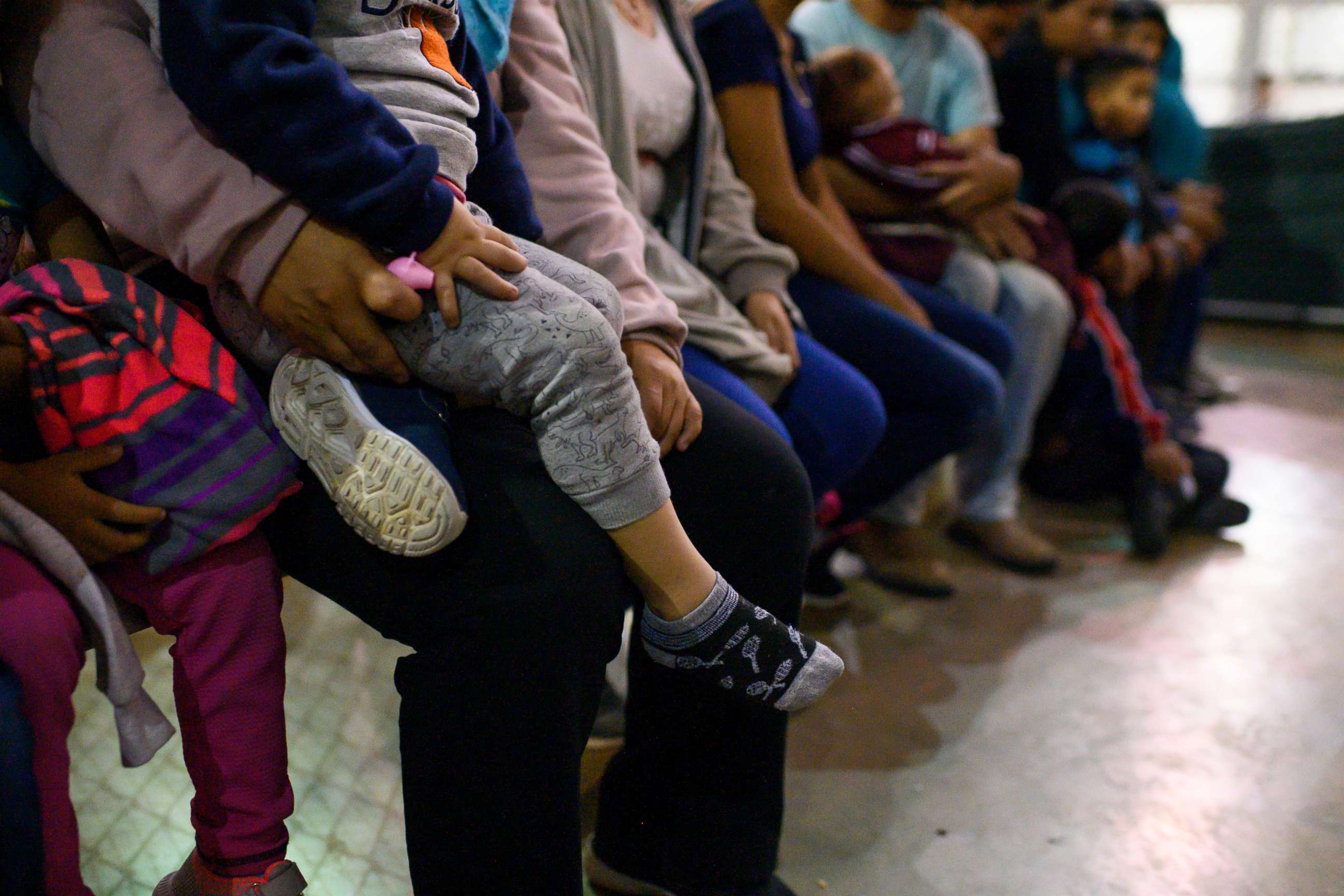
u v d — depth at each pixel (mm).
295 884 787
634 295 943
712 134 1358
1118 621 1756
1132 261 2340
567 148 1002
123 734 687
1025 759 1346
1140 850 1175
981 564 1994
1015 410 1930
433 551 690
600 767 1238
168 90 707
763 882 1003
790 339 1294
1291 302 3896
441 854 761
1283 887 1121
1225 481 2178
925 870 1133
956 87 2021
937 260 1819
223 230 679
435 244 707
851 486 1546
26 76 728
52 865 633
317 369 726
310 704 1383
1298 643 1677
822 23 1980
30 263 820
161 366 716
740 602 820
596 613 742
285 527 777
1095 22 2252
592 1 1102
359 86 745
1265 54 7461
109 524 689
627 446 743
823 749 1357
